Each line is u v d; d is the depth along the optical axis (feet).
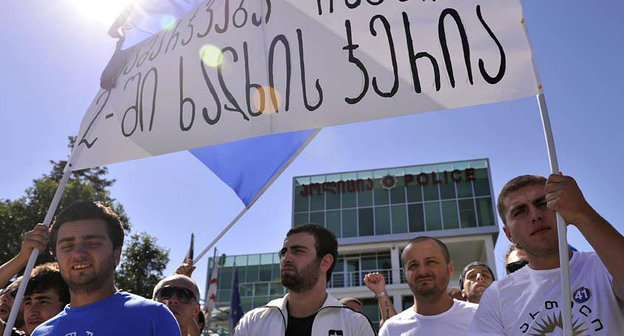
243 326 10.18
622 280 6.06
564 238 6.08
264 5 10.04
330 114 8.76
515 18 8.11
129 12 11.68
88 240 8.29
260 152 12.33
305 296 9.84
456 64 8.23
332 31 9.26
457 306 11.54
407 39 8.68
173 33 10.95
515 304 7.72
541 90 7.58
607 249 5.99
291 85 9.22
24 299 11.13
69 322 8.04
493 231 95.96
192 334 13.30
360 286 97.86
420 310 11.71
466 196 100.42
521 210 7.83
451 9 8.55
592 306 7.07
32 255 8.39
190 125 9.86
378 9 9.07
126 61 11.32
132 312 8.01
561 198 6.18
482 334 7.88
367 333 9.47
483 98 7.89
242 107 9.50
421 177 103.96
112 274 8.55
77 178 59.52
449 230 97.96
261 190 12.07
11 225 53.88
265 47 9.71
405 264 11.97
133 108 10.58
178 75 10.38
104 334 7.75
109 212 8.80
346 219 104.22
